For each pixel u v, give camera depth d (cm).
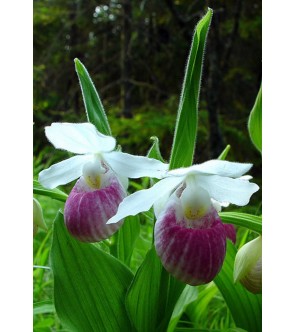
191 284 19
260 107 25
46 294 34
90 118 22
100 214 20
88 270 22
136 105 104
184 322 29
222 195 20
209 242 19
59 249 21
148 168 20
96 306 22
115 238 24
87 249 22
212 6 77
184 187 20
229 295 26
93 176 21
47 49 106
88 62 107
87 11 102
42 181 22
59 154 78
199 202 19
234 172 18
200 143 81
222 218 22
